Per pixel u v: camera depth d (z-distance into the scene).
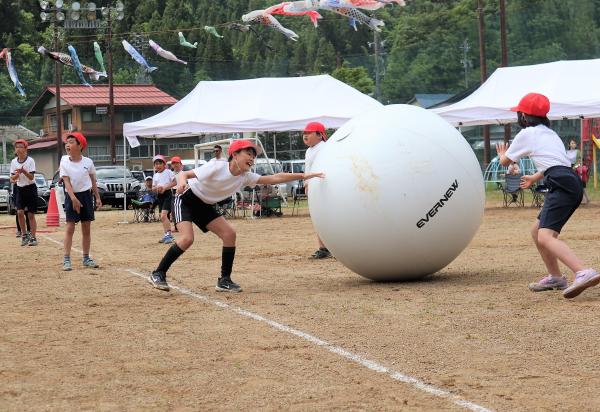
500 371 7.05
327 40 76.31
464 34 69.81
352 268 12.04
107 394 6.70
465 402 6.20
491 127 62.81
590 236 18.38
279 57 73.19
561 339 8.12
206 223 11.89
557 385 6.59
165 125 29.81
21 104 75.31
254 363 7.55
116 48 60.41
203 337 8.73
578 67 30.23
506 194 31.53
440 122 11.87
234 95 31.28
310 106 30.52
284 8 20.62
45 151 71.94
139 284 12.93
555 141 10.32
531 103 10.38
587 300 10.09
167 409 6.27
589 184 41.28
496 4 70.44
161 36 64.75
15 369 7.57
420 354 7.71
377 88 66.12
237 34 74.25
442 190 11.28
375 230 11.35
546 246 10.23
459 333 8.55
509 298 10.48
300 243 19.48
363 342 8.26
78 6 39.91
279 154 60.72
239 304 10.73
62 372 7.43
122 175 40.94
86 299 11.55
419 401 6.26
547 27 69.19
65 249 15.09
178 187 11.55
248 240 20.72
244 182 11.65
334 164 11.66
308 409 6.14
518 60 68.44
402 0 19.50
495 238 19.02
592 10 69.69
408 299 10.68
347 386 6.71
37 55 69.31
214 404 6.36
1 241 22.55
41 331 9.33
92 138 69.12
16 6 69.31
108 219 32.53
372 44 75.06
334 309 10.15
